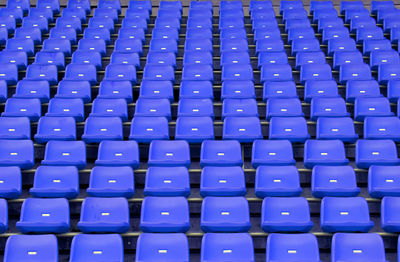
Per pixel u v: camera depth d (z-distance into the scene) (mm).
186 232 5211
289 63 8109
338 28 8586
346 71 7426
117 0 9805
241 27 8859
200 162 5758
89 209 5129
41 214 5129
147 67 7504
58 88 7066
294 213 5102
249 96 6910
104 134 6309
